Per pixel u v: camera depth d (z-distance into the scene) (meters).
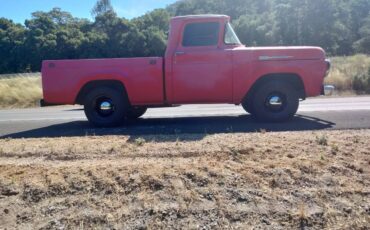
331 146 5.25
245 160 4.75
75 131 7.86
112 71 7.98
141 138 6.23
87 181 4.22
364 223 3.55
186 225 3.55
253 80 7.88
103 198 3.96
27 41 68.38
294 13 53.41
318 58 7.92
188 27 8.00
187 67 7.90
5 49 69.81
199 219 3.62
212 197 3.91
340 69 20.16
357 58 24.66
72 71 8.02
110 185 4.14
